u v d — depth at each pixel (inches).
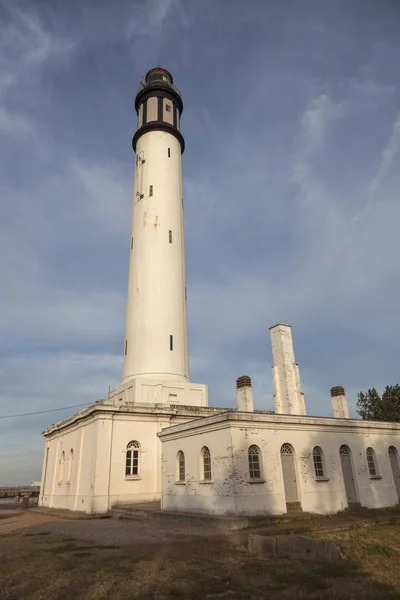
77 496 1104.8
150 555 495.8
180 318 1406.3
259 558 470.3
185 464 877.2
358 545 520.1
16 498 2180.1
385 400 1462.8
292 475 839.1
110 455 1050.1
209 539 592.1
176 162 1637.6
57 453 1371.8
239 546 536.7
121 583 378.6
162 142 1622.8
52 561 476.7
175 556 486.3
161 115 1669.5
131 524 804.6
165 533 660.1
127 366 1352.1
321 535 611.5
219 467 785.6
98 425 1058.7
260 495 767.7
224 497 759.7
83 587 370.6
